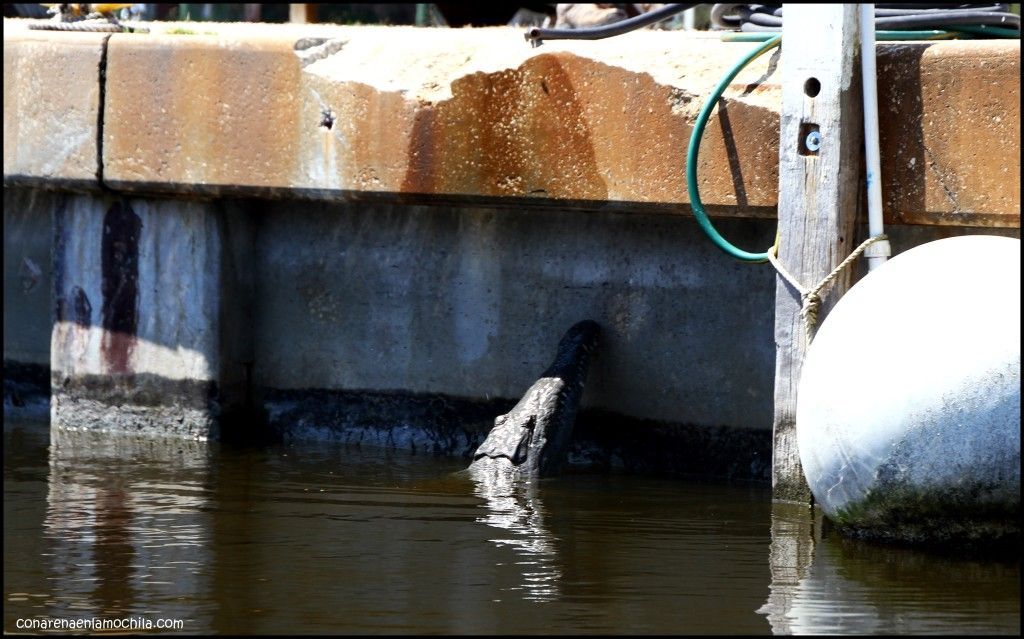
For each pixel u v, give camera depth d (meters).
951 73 8.03
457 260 10.53
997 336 7.01
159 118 10.38
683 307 9.79
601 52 9.05
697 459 9.79
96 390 11.25
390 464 10.02
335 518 8.21
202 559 7.26
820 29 8.05
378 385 10.86
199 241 10.88
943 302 7.16
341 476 9.52
